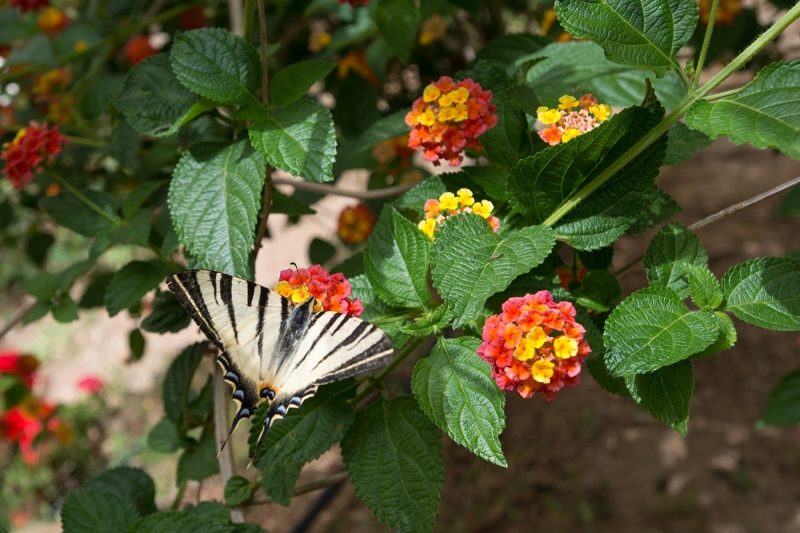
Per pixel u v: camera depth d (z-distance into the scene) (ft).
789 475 3.63
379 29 2.16
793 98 1.55
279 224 5.59
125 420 4.91
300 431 1.64
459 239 1.61
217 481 4.08
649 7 1.61
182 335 5.39
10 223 3.05
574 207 1.67
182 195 1.68
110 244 1.99
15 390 3.53
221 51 1.71
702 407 4.05
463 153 1.85
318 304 1.61
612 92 1.84
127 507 1.72
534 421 4.18
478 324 1.65
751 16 2.67
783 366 4.16
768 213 4.86
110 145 2.20
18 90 3.01
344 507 3.93
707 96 1.61
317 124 1.67
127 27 2.67
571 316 1.56
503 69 1.91
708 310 1.63
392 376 2.96
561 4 1.62
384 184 2.56
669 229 1.69
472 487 3.91
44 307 2.07
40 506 4.66
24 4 2.68
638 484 3.73
